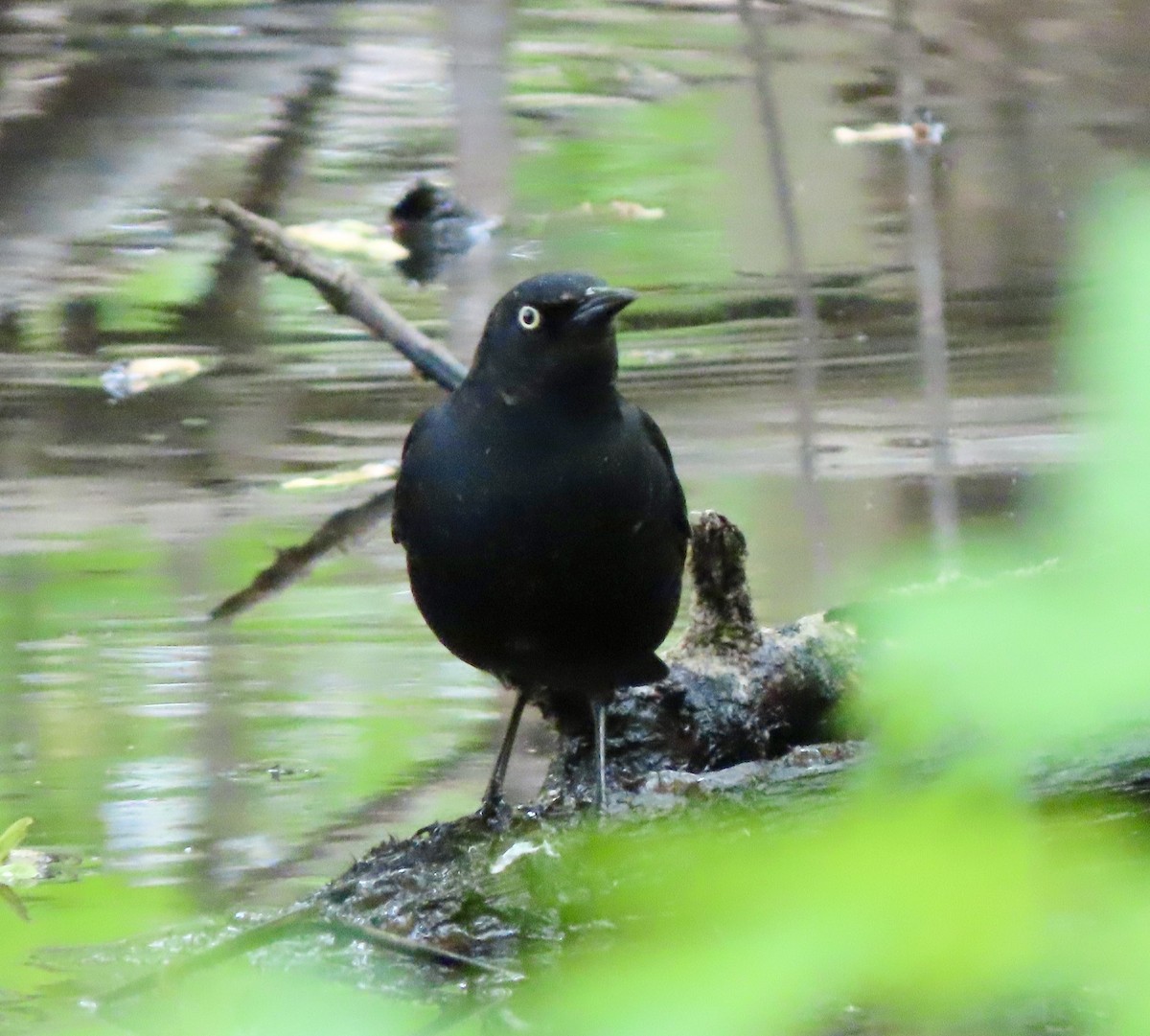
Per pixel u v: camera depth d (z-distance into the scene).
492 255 20.05
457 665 10.46
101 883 7.58
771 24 29.33
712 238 20.30
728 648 9.27
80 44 26.25
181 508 13.38
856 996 1.94
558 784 8.86
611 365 7.84
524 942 6.53
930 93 26.42
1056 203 20.75
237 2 28.30
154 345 17.23
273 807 8.34
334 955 6.65
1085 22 27.09
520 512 7.90
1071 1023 2.71
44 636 10.87
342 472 14.20
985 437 13.84
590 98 25.94
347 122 24.31
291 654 10.59
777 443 14.27
